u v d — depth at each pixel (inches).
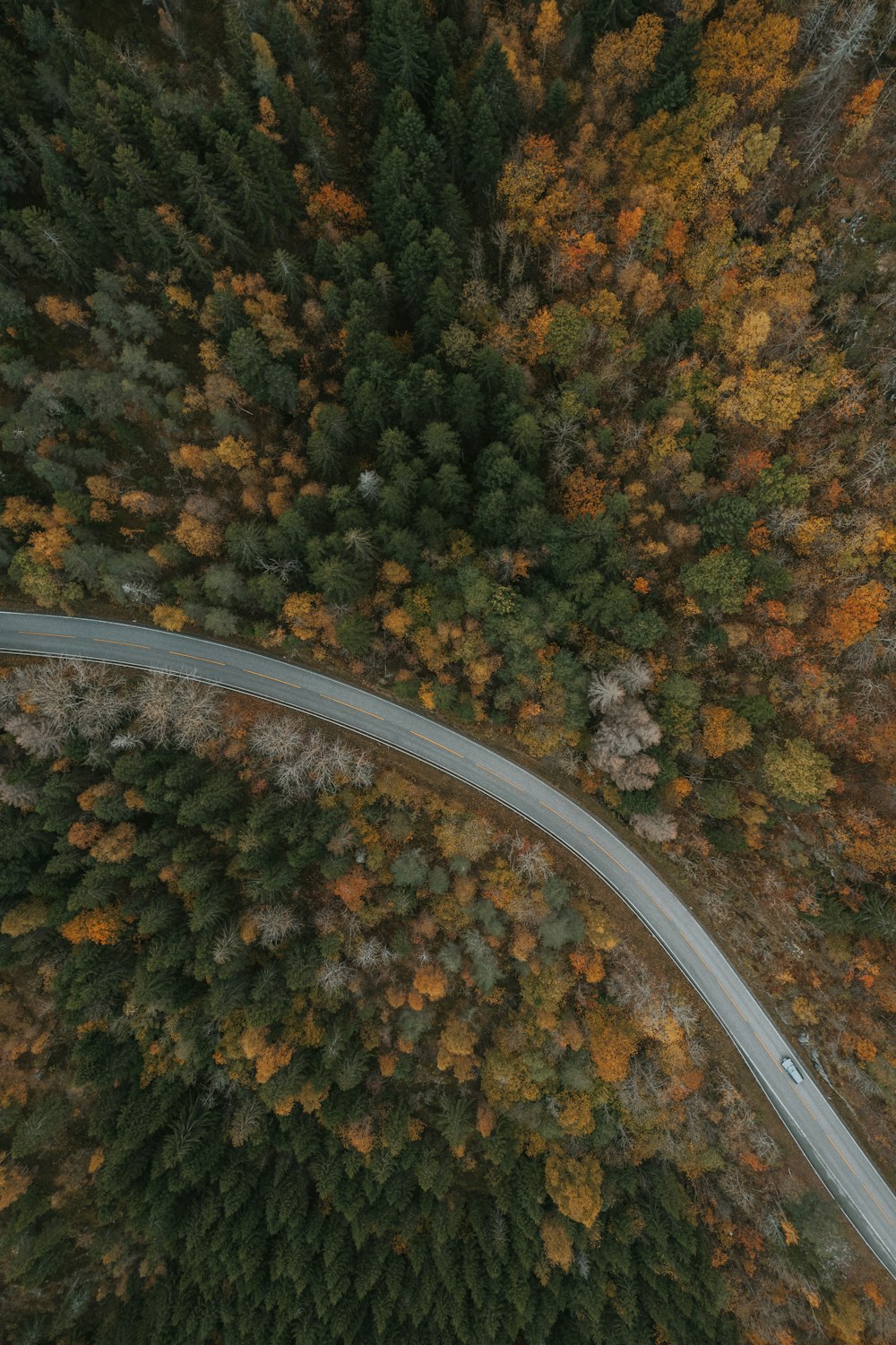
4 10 2086.6
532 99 2241.6
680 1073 2439.7
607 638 2402.8
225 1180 2345.0
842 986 2407.7
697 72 2167.8
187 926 2304.4
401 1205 2421.3
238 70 2138.3
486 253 2375.7
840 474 2288.4
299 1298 2389.3
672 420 2258.9
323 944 2331.4
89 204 2081.7
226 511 2359.7
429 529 2245.3
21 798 2193.7
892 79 2166.6
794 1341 2278.5
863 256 2235.5
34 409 2226.9
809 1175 2401.6
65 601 2437.3
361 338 2155.5
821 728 2359.7
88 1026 2372.0
